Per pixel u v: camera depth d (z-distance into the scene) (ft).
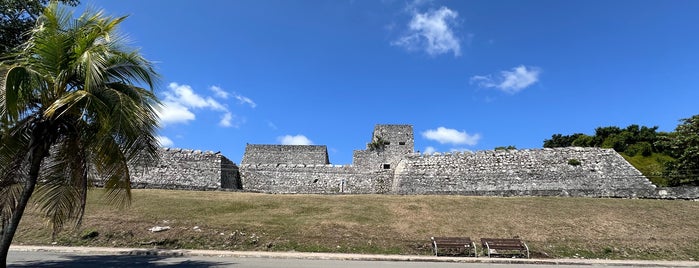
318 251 54.39
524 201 80.89
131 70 33.17
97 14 32.17
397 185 110.42
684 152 102.32
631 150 147.13
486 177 105.60
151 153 33.09
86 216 62.18
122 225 59.47
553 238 60.75
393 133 140.36
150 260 46.29
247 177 113.39
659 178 108.68
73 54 29.86
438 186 107.65
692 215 70.08
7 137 29.81
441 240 55.93
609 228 64.54
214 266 43.39
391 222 66.08
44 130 30.19
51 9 30.42
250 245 55.72
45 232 56.18
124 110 28.78
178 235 57.11
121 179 34.06
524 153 106.52
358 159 138.10
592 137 178.19
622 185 96.22
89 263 43.29
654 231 63.26
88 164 34.06
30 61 29.19
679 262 52.11
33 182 29.94
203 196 80.59
